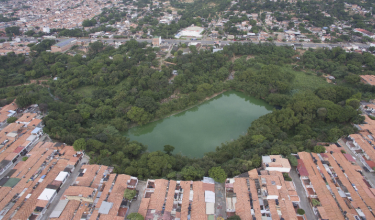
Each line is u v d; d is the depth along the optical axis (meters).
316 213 78.12
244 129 135.75
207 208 77.69
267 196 79.12
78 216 75.50
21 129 115.31
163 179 87.19
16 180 87.06
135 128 137.00
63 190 87.69
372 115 128.38
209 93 165.25
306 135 114.94
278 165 90.69
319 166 92.81
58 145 105.75
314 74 190.75
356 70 182.88
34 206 78.50
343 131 114.81
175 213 77.94
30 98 137.88
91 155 103.62
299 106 130.75
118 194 81.12
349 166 92.69
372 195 81.19
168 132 133.62
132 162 97.25
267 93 162.62
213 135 130.88
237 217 72.88
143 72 174.88
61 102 148.75
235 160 98.44
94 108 144.88
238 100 167.62
